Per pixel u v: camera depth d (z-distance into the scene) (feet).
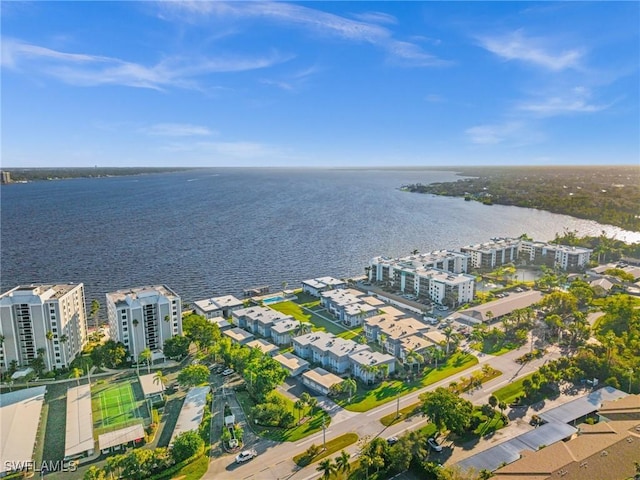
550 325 625.00
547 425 391.45
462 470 335.26
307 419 425.28
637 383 463.83
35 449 383.65
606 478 310.86
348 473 343.67
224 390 485.15
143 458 348.59
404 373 521.24
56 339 527.81
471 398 455.63
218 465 360.07
